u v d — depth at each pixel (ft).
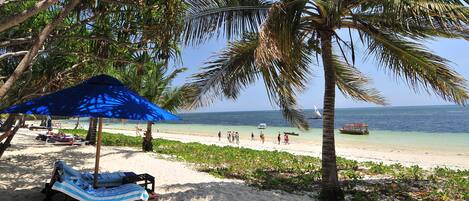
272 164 45.60
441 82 23.67
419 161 64.54
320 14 23.26
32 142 59.77
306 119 32.60
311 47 25.39
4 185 24.98
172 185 28.40
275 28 18.49
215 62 26.50
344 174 38.32
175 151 58.18
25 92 20.49
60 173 20.01
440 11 16.40
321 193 24.80
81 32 20.21
